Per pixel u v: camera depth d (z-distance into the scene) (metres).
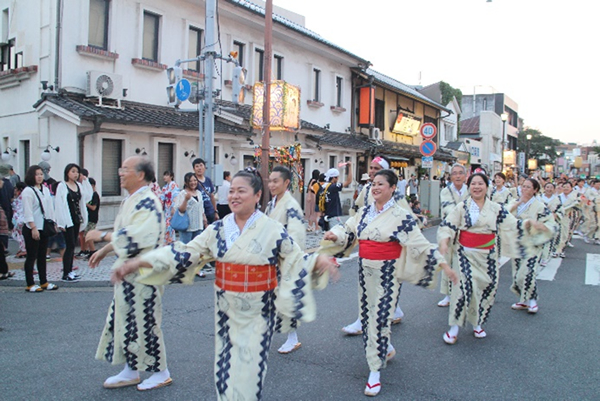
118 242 3.53
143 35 12.61
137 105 12.26
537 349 4.98
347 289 7.48
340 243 4.44
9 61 12.73
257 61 16.36
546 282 8.30
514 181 13.52
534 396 3.88
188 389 3.88
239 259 3.04
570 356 4.79
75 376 4.10
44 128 11.26
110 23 11.68
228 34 14.88
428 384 4.09
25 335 5.11
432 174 29.86
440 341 5.21
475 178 5.15
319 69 19.42
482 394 3.91
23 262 8.83
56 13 10.80
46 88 10.71
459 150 34.41
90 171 10.92
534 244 5.16
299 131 16.77
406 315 6.20
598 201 13.25
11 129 12.51
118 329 3.71
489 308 5.32
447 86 34.34
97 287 7.30
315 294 7.15
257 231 3.06
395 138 26.11
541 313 6.36
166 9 13.02
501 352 4.89
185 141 13.08
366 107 22.03
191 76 13.70
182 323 5.60
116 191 11.66
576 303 6.89
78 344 4.86
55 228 7.04
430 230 15.53
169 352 4.68
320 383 4.08
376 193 4.08
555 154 61.28
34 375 4.11
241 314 3.05
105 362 4.41
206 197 8.69
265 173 11.07
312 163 18.34
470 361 4.63
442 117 31.72
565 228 10.91
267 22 10.82
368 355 4.02
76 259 9.19
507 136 53.03
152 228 3.63
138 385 3.86
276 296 3.21
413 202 15.40
